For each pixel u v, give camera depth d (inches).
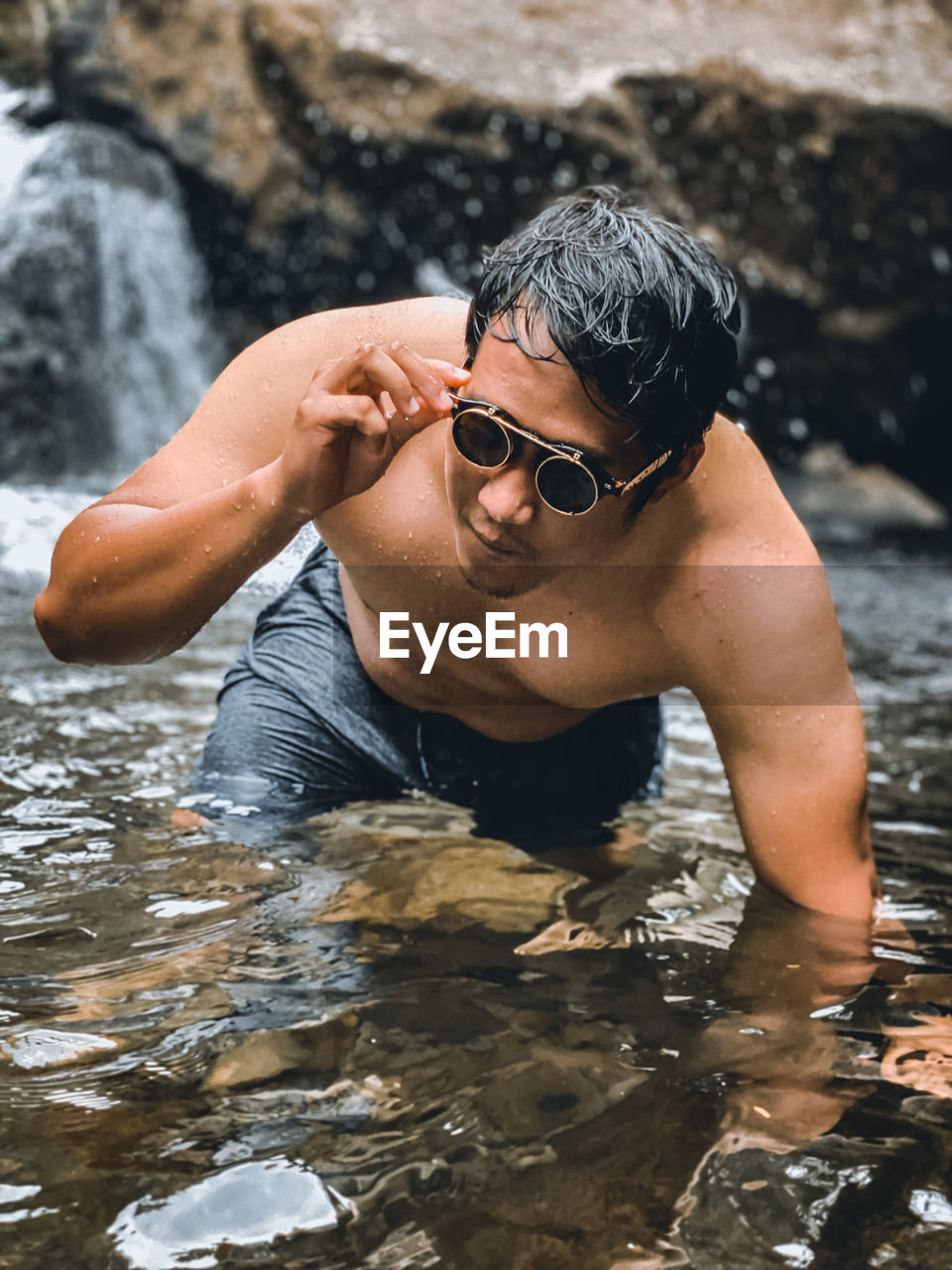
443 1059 47.5
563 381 50.3
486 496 52.8
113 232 270.7
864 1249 38.4
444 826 74.4
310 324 65.5
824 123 299.1
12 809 72.1
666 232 53.5
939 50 324.5
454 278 296.7
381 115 277.3
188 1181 39.2
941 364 334.0
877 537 313.1
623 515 56.9
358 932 58.7
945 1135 44.7
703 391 53.6
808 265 313.3
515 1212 38.8
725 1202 40.1
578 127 282.8
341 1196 39.0
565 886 66.9
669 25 309.4
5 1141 40.6
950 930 65.3
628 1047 49.6
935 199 308.7
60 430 263.4
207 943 56.0
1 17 291.3
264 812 73.4
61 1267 35.3
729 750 66.1
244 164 280.8
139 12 278.4
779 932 63.1
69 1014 48.8
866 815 66.1
